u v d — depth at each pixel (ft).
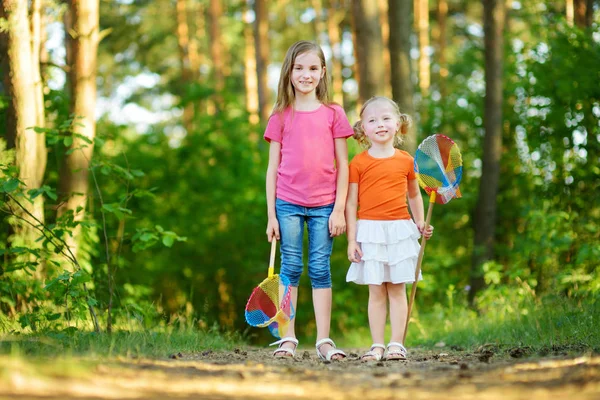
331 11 67.82
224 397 9.16
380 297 15.98
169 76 80.12
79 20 25.13
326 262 16.29
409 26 33.32
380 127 16.10
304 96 16.65
